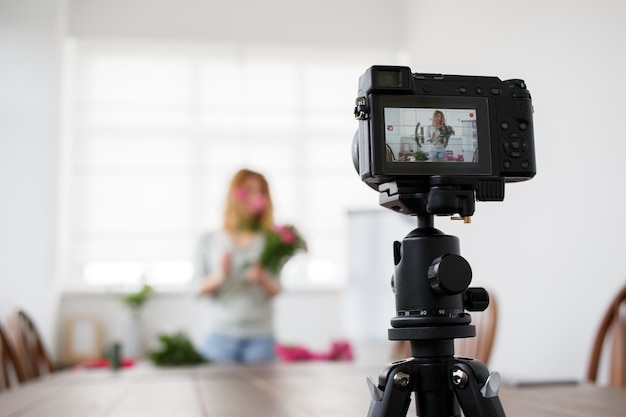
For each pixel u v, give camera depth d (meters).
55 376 2.40
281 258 3.14
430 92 0.72
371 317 3.40
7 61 4.33
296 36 4.81
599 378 2.37
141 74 4.78
